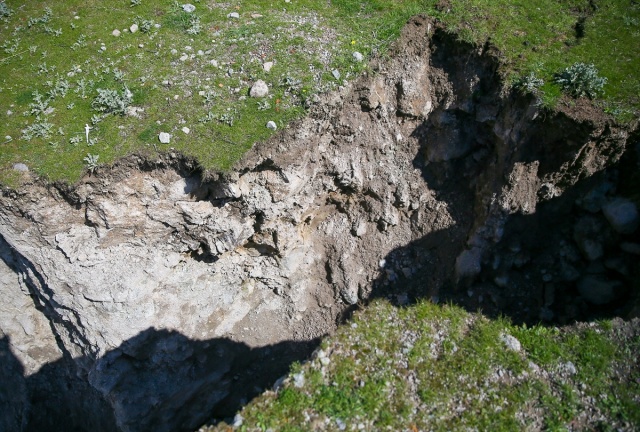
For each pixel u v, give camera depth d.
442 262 9.12
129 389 8.95
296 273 9.79
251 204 8.46
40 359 9.73
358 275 9.73
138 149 7.90
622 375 6.68
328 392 6.64
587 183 8.01
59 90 8.60
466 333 7.47
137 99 8.40
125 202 8.09
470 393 6.62
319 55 8.77
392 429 6.29
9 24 9.73
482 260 8.40
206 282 9.28
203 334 9.42
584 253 8.01
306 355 9.72
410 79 8.88
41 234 8.04
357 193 9.49
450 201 9.28
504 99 8.15
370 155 9.21
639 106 7.47
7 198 7.65
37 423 9.87
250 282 9.76
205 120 8.18
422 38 8.86
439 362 7.00
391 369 6.92
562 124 7.46
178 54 9.05
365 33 9.02
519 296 8.25
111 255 8.40
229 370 9.71
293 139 8.21
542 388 6.62
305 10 9.73
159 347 9.02
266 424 6.36
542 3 9.33
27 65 9.06
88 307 8.52
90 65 9.00
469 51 8.58
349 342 7.31
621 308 7.60
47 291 8.61
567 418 6.33
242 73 8.71
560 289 8.16
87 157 7.77
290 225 9.17
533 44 8.54
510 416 6.36
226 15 9.71
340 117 8.69
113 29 9.57
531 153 7.88
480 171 8.98
